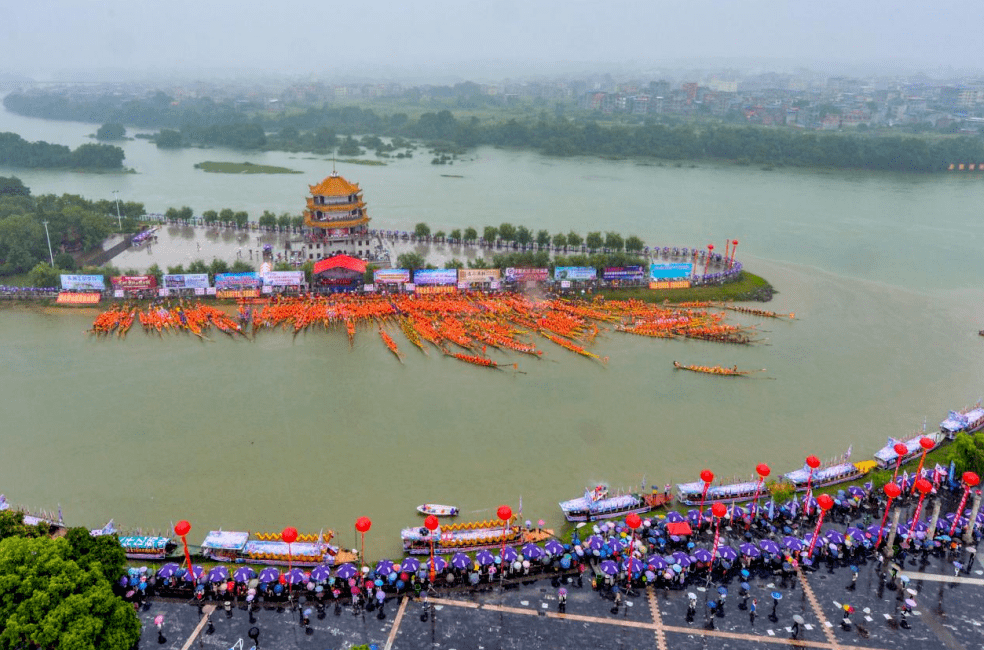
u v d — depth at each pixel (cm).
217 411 12475
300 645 7238
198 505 9825
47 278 17800
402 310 17138
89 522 9406
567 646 7306
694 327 16625
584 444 11594
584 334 16238
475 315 16912
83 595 6694
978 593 8194
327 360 14712
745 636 7500
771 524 9412
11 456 10925
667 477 10681
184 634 7344
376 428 12012
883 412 12875
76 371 13925
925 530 8994
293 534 8050
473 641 7344
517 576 8419
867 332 16812
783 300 18975
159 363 14388
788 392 13625
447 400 13075
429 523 7844
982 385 14000
